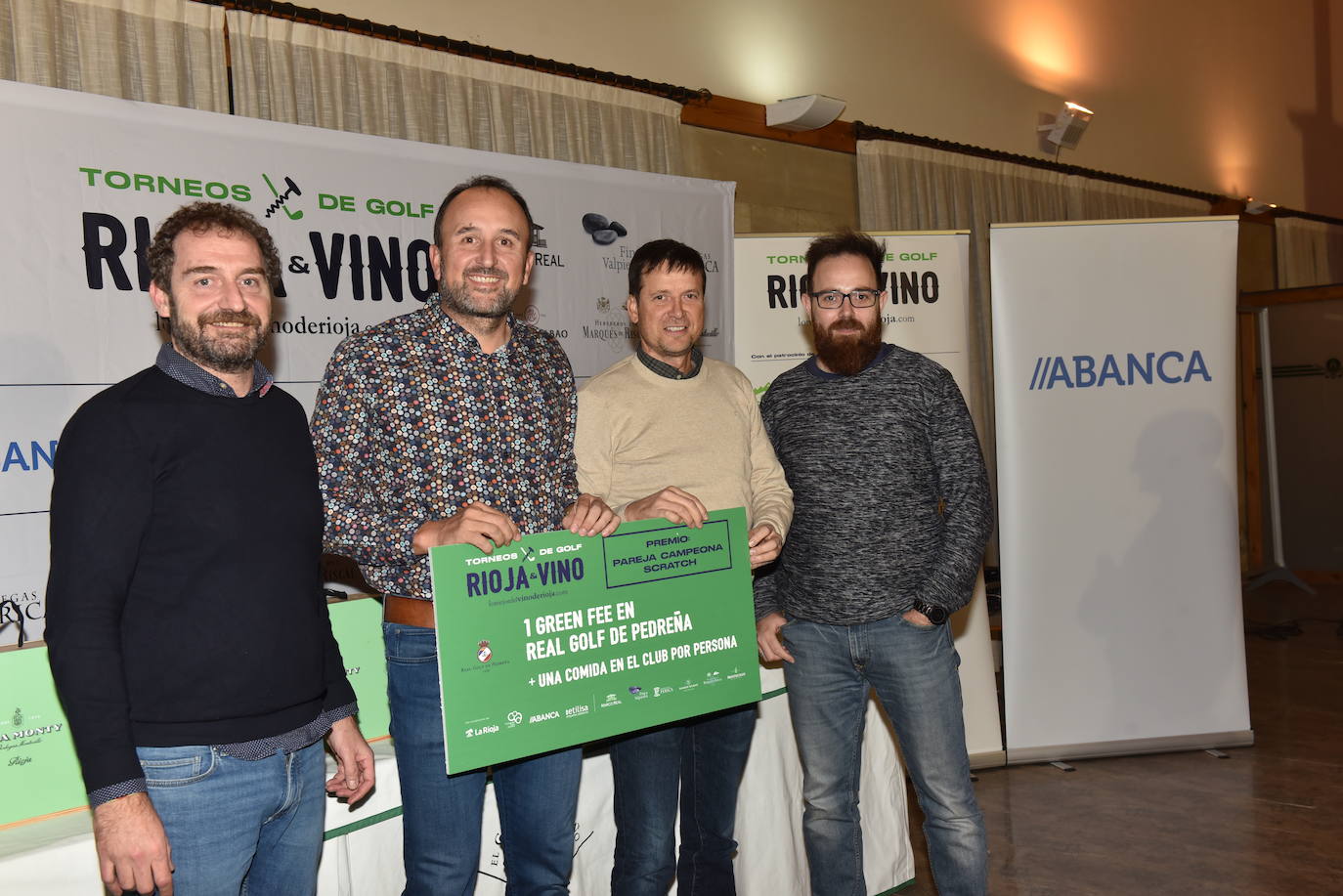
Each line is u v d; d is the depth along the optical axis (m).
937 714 2.21
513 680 1.73
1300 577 7.91
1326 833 3.30
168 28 3.26
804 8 5.50
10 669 1.69
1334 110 9.52
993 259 3.94
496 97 4.10
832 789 2.29
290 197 3.06
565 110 4.33
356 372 1.71
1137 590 4.03
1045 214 6.66
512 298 1.80
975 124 6.43
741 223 5.14
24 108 2.62
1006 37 6.65
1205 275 4.01
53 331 2.67
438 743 1.75
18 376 2.62
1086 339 3.96
